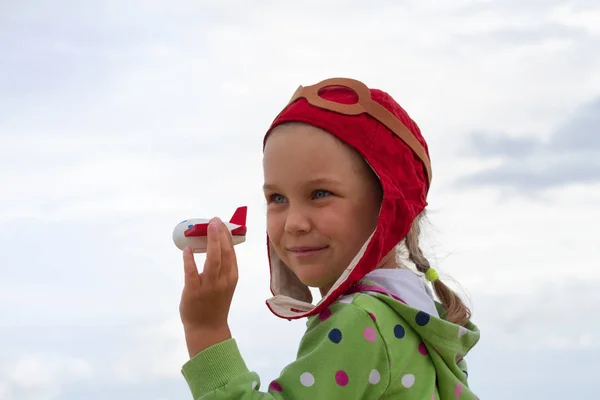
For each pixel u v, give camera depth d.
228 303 1.83
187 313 1.81
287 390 1.72
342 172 1.92
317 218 1.91
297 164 1.92
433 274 2.16
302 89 2.02
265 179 1.99
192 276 1.79
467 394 1.94
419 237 2.22
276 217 1.98
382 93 2.06
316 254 1.93
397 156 1.98
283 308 2.07
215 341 1.80
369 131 1.95
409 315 1.85
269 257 2.20
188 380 1.79
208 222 1.98
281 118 1.98
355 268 1.84
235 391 1.72
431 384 1.86
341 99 1.99
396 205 1.92
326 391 1.71
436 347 1.88
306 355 1.75
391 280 1.96
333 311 1.83
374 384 1.76
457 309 2.18
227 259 1.81
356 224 1.93
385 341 1.78
